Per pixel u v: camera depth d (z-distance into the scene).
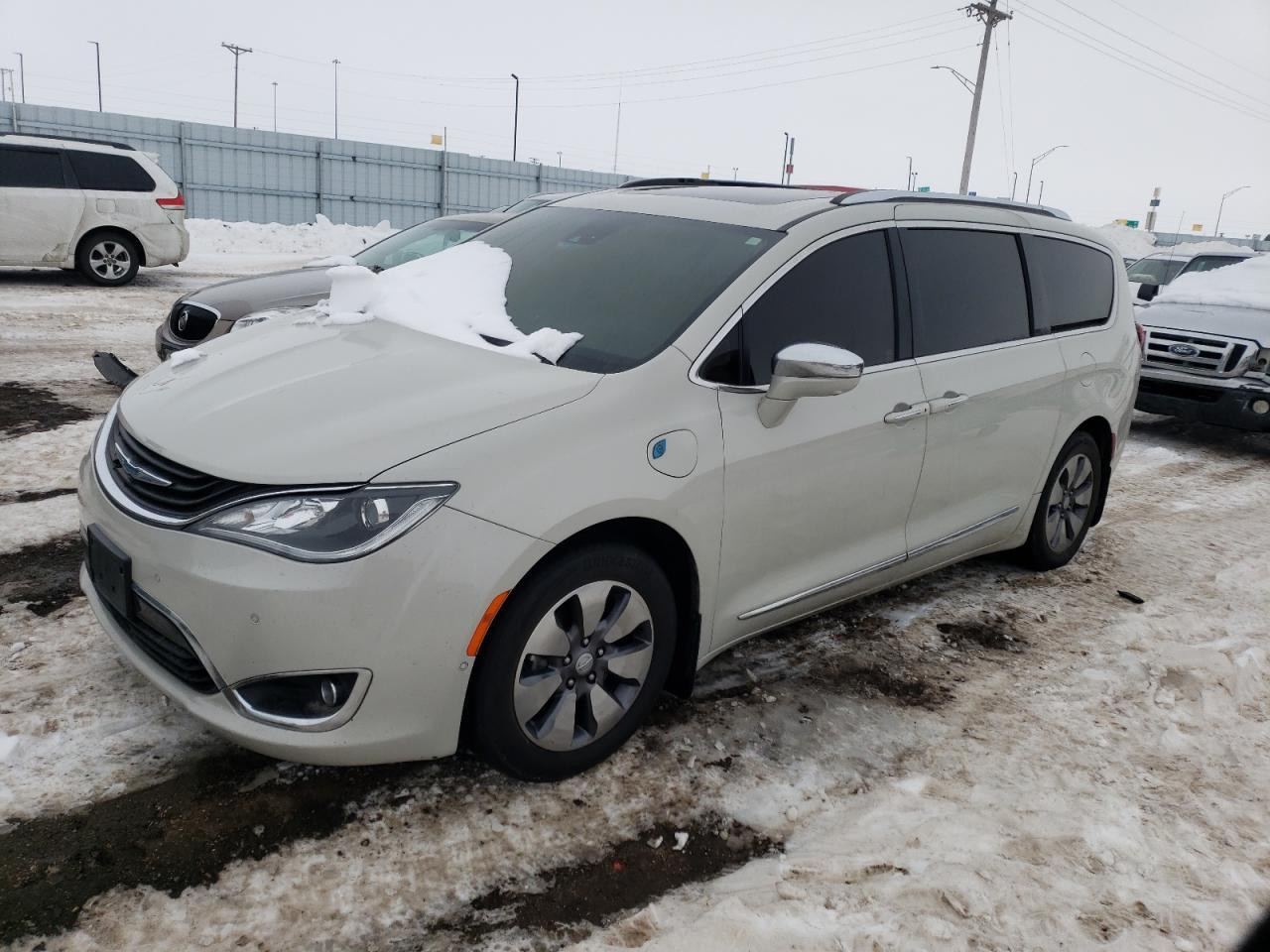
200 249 22.23
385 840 2.60
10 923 2.20
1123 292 5.16
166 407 2.84
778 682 3.61
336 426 2.58
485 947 2.28
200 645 2.43
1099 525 5.87
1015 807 2.95
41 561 4.05
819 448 3.30
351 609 2.37
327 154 32.50
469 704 2.63
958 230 4.09
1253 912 2.58
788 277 3.33
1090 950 2.39
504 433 2.60
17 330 9.52
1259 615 4.58
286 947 2.22
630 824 2.75
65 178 12.98
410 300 3.54
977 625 4.26
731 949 2.29
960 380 3.90
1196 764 3.28
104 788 2.68
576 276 3.52
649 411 2.86
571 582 2.70
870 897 2.50
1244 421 7.79
